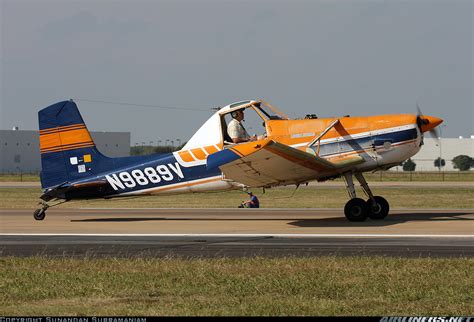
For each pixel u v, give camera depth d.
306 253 43.00
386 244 46.94
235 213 75.69
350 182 62.19
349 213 61.94
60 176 67.19
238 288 32.59
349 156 61.12
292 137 61.53
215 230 56.75
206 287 32.91
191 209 83.69
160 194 66.38
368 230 55.16
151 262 39.50
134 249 45.72
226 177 59.72
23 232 56.25
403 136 60.94
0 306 29.66
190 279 34.66
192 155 64.94
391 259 39.41
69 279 35.03
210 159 55.59
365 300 30.14
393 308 28.75
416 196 121.00
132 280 34.53
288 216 70.38
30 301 30.58
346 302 29.80
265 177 60.50
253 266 37.84
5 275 36.25
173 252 44.16
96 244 48.53
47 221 66.62
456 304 29.34
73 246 47.56
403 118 61.38
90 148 67.12
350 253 42.88
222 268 37.34
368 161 61.06
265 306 29.05
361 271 36.12
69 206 94.88
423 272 35.66
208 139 64.69
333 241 48.81
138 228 59.03
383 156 60.97
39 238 52.16
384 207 63.47
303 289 32.31
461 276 34.62
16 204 100.31
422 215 68.31
